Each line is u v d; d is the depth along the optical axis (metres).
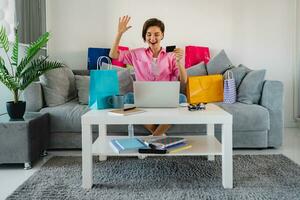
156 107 2.16
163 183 2.02
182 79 2.74
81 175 2.17
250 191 1.86
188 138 2.32
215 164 2.41
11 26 3.17
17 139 2.33
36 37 3.52
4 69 2.42
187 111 2.02
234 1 3.81
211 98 3.19
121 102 2.17
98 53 3.72
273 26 3.84
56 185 1.99
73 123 2.80
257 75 3.06
